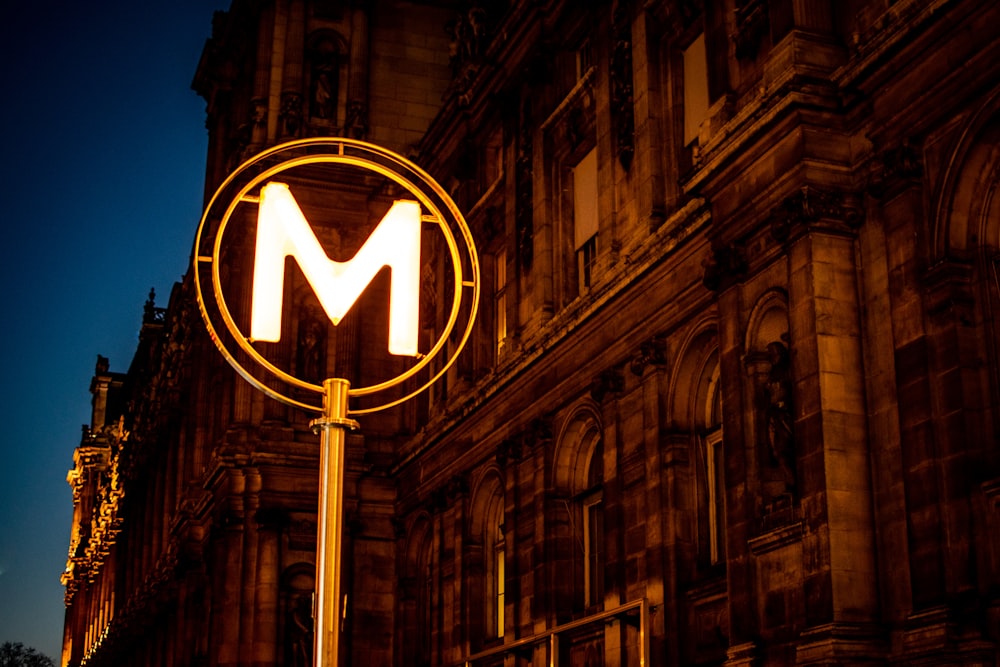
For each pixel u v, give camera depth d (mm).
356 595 49250
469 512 42812
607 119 35812
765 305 25094
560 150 39562
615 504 32719
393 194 53281
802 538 22797
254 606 49188
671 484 30359
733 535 24766
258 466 50156
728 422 25406
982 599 20031
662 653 29672
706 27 28719
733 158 25422
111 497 106000
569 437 36406
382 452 51000
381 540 50125
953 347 21266
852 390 22984
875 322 23141
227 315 12219
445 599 44094
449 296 47875
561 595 35656
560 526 36188
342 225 53125
